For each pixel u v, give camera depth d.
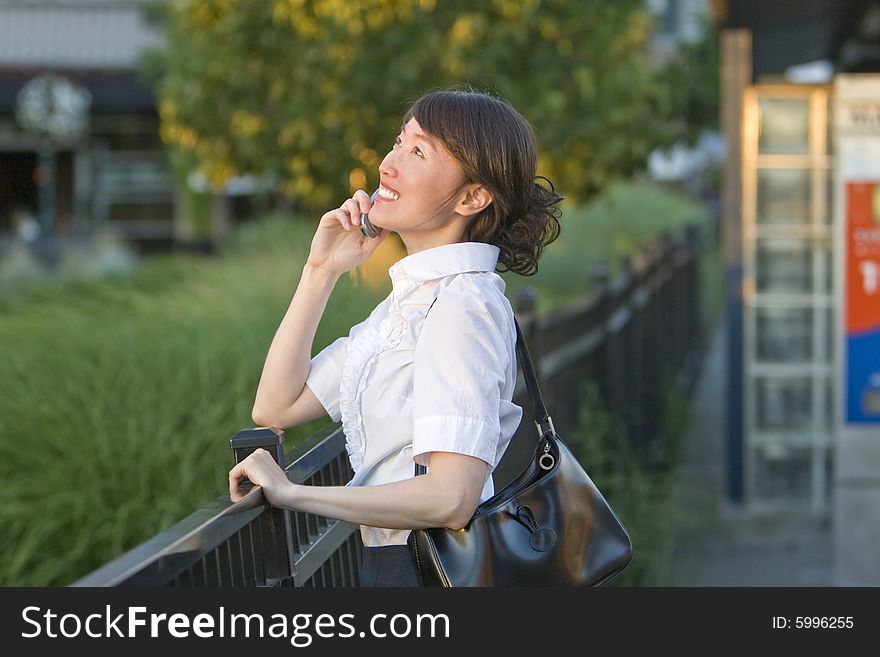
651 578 6.49
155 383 6.07
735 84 7.75
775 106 7.88
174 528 2.12
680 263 13.98
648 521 6.70
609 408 7.39
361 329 2.80
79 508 5.53
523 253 2.73
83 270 15.19
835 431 7.20
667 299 12.03
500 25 9.42
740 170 7.83
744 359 7.92
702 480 9.44
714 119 18.25
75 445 5.79
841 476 7.20
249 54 9.83
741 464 7.96
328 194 10.16
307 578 2.73
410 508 2.33
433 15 9.39
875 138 7.23
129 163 27.27
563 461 2.55
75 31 25.66
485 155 2.55
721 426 11.77
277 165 10.18
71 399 6.07
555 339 6.07
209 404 5.96
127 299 7.96
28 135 25.67
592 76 10.12
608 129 10.41
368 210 2.73
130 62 24.11
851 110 7.23
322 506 2.40
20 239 23.73
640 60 11.11
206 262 11.27
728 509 7.96
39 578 5.43
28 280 14.15
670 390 10.77
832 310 7.92
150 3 24.22
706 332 18.25
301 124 9.62
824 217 7.89
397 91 9.26
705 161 27.62
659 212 19.67
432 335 2.41
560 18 9.95
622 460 6.72
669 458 9.56
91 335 6.76
